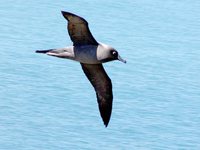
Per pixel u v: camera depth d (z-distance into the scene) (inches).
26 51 3395.7
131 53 3560.5
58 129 2117.4
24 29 4133.9
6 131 2075.5
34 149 1936.5
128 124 2214.6
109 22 4690.0
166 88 2837.1
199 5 6003.9
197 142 2118.6
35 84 2706.7
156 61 3393.2
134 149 1982.0
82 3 5452.8
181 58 3555.6
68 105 2425.0
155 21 4921.3
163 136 2135.8
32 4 5236.2
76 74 2974.9
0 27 4101.9
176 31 4559.5
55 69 3026.6
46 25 4414.4
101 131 2127.2
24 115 2253.9
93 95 2613.2
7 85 2637.8
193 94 2783.0
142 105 2495.1
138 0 5846.5
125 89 2733.8
